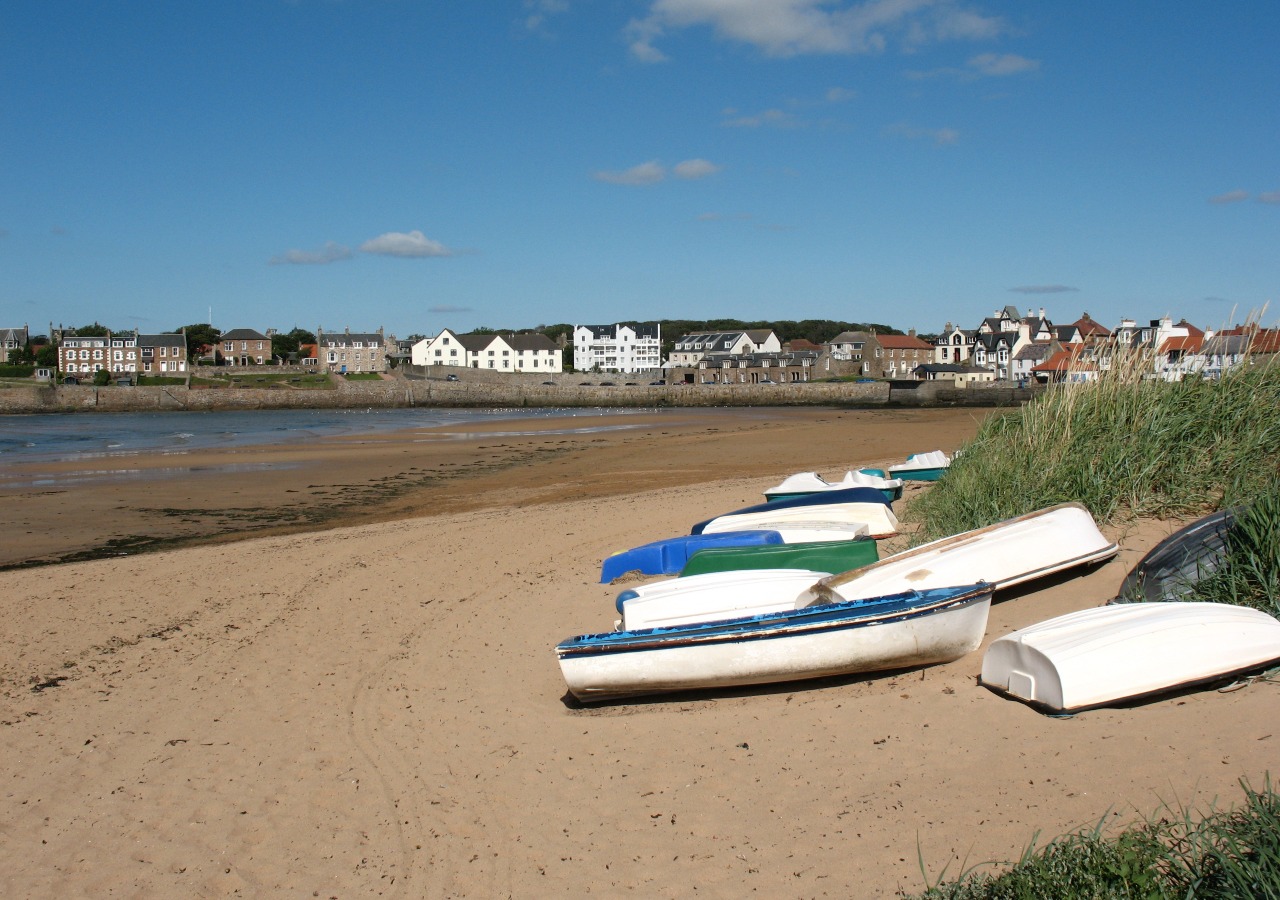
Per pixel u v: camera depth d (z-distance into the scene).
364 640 10.01
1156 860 3.91
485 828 5.59
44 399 86.75
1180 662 5.76
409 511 20.73
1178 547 7.51
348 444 39.88
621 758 6.32
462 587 12.12
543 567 13.00
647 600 8.45
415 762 6.71
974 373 102.56
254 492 24.33
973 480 11.26
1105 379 11.20
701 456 30.45
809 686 7.22
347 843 5.61
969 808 4.88
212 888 5.24
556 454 33.38
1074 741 5.36
